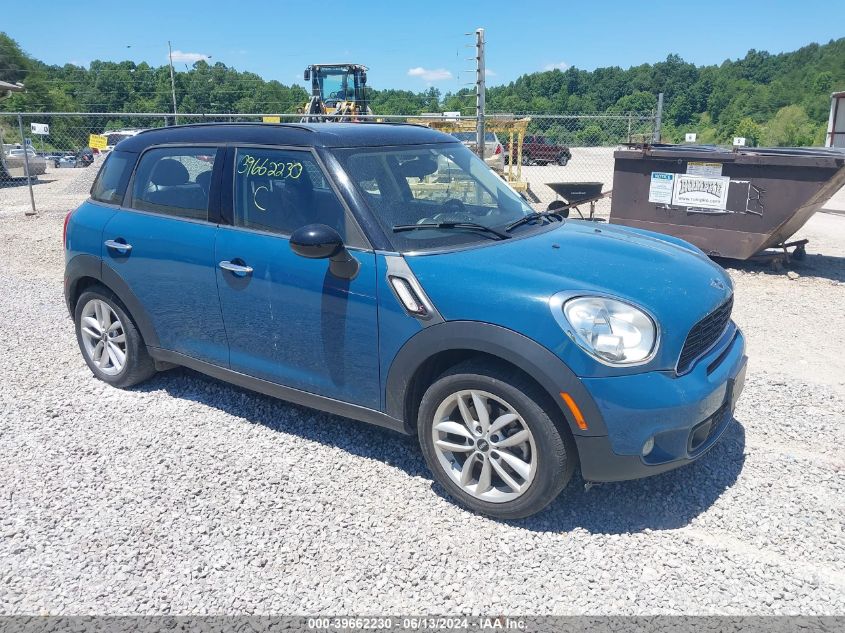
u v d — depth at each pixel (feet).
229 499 11.48
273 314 12.56
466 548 10.18
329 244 11.03
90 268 15.34
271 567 9.80
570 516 10.89
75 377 16.84
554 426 9.96
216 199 13.42
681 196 28.89
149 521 10.92
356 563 9.86
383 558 9.96
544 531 10.55
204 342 13.97
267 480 12.04
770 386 15.97
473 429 10.76
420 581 9.48
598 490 11.59
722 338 11.77
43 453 13.11
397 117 38.81
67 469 12.53
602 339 9.66
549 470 10.08
